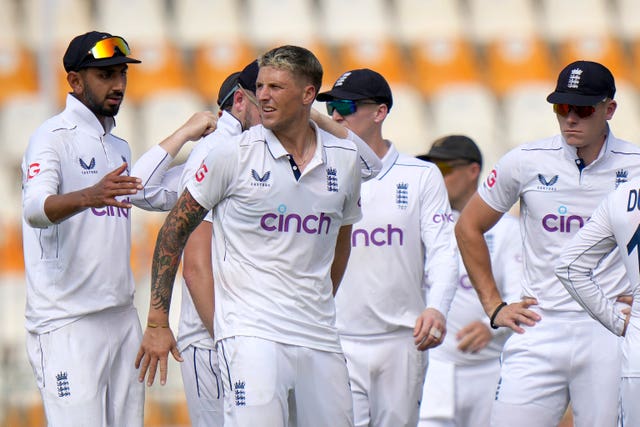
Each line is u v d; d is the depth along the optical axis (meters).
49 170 15.84
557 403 17.39
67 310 16.39
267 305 14.39
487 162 50.94
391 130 52.50
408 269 19.61
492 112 54.19
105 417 16.69
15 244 43.19
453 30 60.41
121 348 17.02
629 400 14.38
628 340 14.51
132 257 32.44
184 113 53.03
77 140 16.47
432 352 21.78
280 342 14.35
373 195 19.47
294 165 14.36
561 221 16.95
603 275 16.83
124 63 16.67
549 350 17.19
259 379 14.14
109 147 16.92
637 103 55.59
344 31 59.97
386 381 19.77
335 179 14.67
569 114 16.30
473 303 21.53
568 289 15.49
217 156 14.23
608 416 17.09
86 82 16.53
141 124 52.12
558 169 16.89
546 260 17.19
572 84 16.30
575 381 17.27
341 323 19.70
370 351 19.69
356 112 19.41
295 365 14.52
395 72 57.34
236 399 14.30
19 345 30.28
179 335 17.53
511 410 17.34
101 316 16.69
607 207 14.87
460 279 21.56
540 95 55.66
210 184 14.30
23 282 39.81
